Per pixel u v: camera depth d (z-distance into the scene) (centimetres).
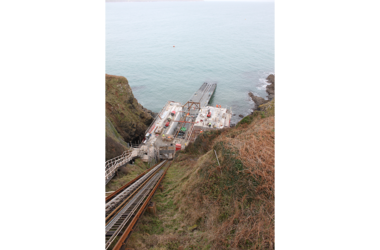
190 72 6638
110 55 8162
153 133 3634
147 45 9819
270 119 1199
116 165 1442
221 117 4125
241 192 796
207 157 1168
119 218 720
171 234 767
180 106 4669
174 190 1123
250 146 957
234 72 6500
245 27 13450
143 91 5616
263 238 637
